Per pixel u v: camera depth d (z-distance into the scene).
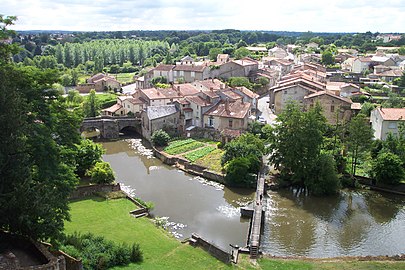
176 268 33.97
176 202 55.09
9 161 26.39
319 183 58.28
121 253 33.44
